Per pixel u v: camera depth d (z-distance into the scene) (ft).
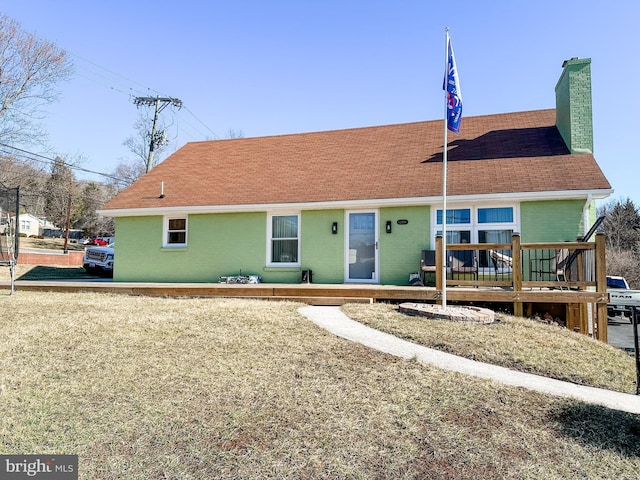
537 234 33.42
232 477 9.48
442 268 25.84
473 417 12.71
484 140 42.63
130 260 44.39
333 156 46.19
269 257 40.55
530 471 10.00
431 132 46.80
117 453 10.39
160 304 28.71
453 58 24.44
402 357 17.83
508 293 27.12
